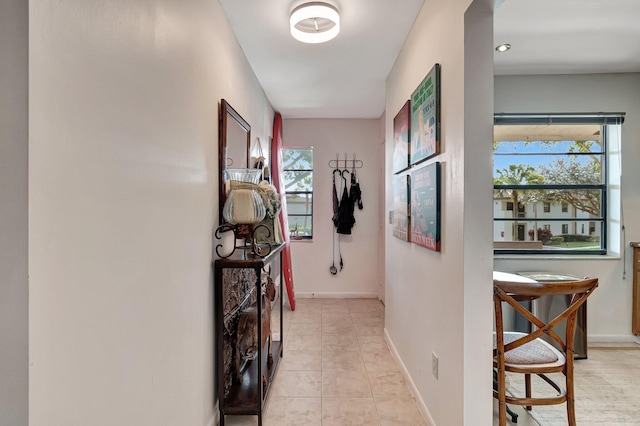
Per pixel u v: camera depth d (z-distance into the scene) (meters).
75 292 0.76
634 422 1.79
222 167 1.83
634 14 2.03
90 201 0.80
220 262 1.71
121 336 0.93
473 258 1.34
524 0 1.91
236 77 2.25
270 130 3.76
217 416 1.75
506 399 1.46
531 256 2.96
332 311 3.79
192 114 1.46
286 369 2.38
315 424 1.77
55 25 0.70
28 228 0.64
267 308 2.24
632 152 2.90
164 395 1.19
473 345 1.34
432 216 1.65
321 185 4.41
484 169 1.34
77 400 0.76
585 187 3.05
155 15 1.12
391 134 2.77
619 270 2.88
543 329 1.47
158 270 1.15
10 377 0.63
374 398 2.01
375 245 4.39
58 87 0.70
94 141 0.82
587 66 2.80
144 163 1.05
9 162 0.63
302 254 4.42
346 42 2.33
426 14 1.83
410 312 2.12
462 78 1.36
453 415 1.44
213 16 1.75
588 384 2.18
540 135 3.07
